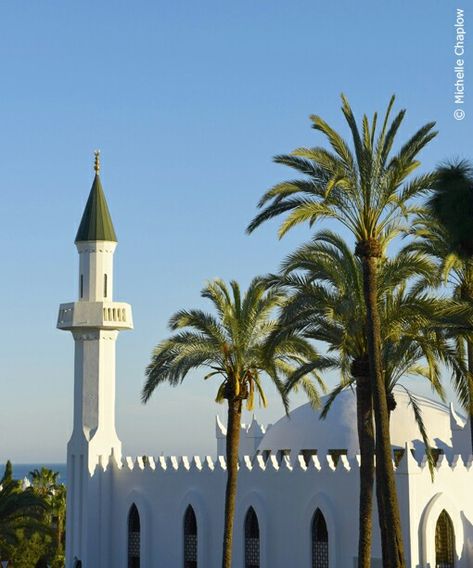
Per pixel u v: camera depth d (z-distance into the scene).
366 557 46.12
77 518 78.31
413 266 45.97
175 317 57.88
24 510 72.00
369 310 44.03
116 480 78.25
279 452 77.25
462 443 72.44
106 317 78.69
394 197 44.16
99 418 78.81
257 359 57.44
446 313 44.78
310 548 66.06
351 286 46.38
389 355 49.06
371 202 44.03
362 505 46.41
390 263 47.31
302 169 44.41
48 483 119.06
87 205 81.38
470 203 36.19
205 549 71.94
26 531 84.38
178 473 74.38
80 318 78.94
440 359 47.06
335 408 76.94
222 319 57.69
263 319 57.75
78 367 79.88
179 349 58.00
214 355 57.97
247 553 69.38
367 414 46.44
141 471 76.75
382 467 43.47
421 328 47.19
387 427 43.75
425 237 48.09
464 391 45.91
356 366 46.44
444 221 37.09
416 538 62.31
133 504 76.94
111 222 81.00
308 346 55.22
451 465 65.31
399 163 43.50
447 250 46.25
